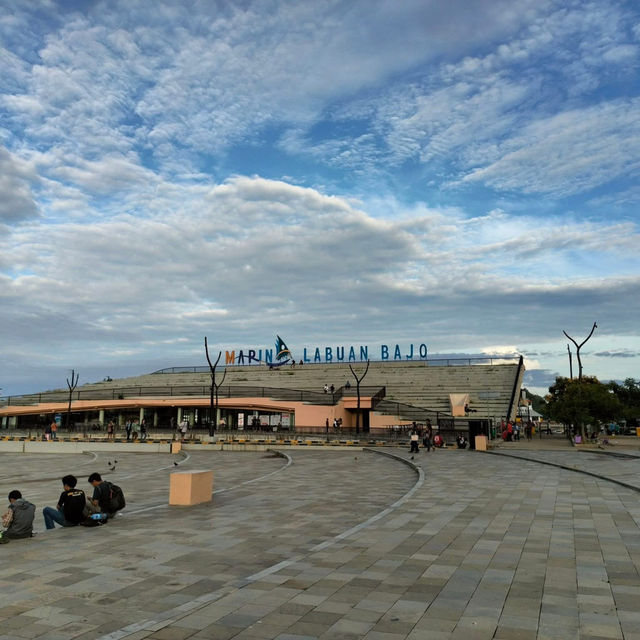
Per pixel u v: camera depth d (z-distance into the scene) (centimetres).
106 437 4922
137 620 611
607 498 1491
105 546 995
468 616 609
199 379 7306
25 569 830
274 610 632
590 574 773
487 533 1062
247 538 1067
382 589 710
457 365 6806
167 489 2028
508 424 4725
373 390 5650
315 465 2828
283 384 6631
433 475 2162
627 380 6731
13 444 4609
